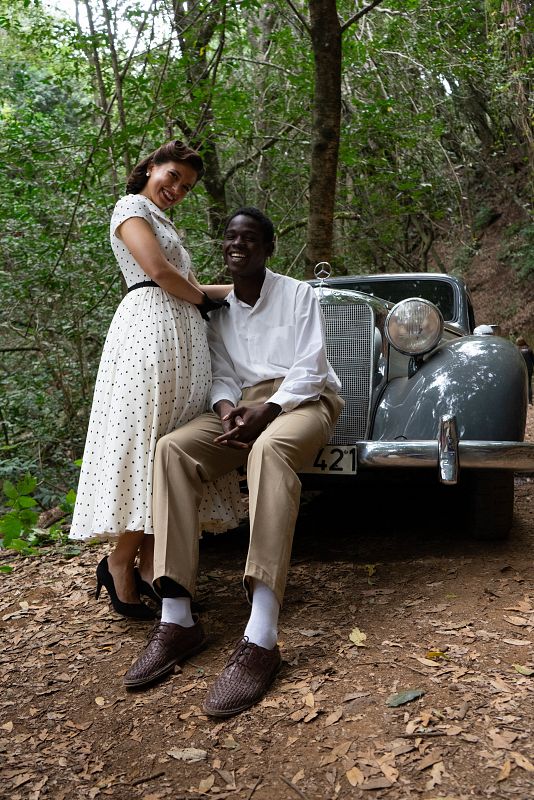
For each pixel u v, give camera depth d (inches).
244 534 144.6
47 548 147.4
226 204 366.0
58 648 98.0
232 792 64.0
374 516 150.7
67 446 270.4
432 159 366.0
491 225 655.1
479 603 97.1
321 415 97.3
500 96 415.5
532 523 135.8
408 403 116.1
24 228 257.3
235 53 346.0
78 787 67.2
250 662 79.7
